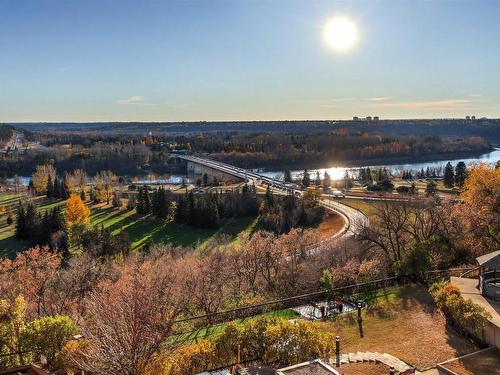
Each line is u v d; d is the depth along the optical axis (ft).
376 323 97.30
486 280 103.40
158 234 330.54
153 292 84.89
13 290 144.87
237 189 429.79
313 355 80.18
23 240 300.81
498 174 167.22
